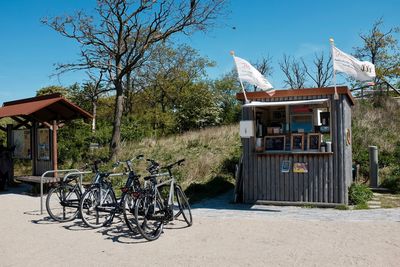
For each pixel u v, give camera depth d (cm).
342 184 928
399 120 1844
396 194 1116
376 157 1192
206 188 1220
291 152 967
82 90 2900
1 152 1373
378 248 596
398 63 3353
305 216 845
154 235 690
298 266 525
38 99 1341
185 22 1962
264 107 1036
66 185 862
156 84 3356
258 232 713
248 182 1012
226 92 4622
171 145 1911
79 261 570
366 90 2392
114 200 821
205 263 547
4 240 696
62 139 1939
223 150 1688
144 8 1900
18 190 1359
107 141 2112
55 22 1930
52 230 767
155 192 713
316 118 953
